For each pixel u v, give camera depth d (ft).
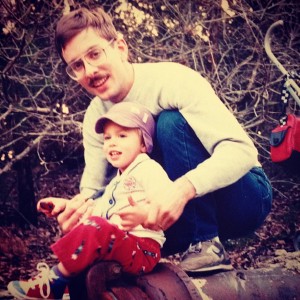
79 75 8.08
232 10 8.64
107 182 7.88
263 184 7.68
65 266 6.46
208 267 7.04
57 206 7.62
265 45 8.63
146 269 6.56
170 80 7.66
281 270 7.54
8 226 7.89
